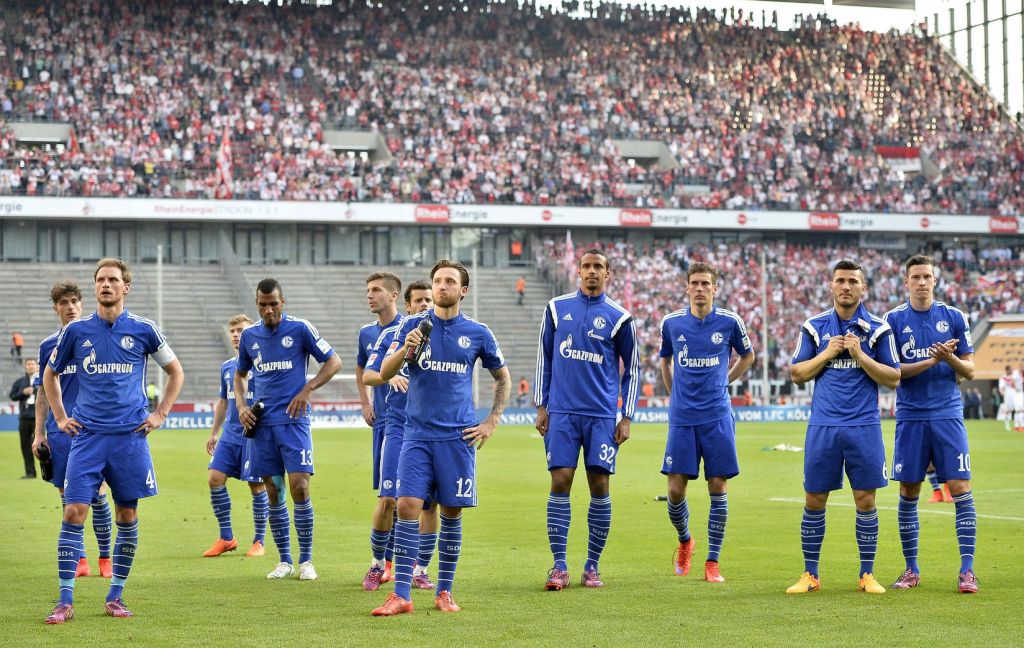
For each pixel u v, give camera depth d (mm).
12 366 49188
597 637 9062
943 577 12023
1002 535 15422
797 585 11203
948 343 11328
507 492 22156
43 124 56562
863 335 11422
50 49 58781
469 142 61594
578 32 68062
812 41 71875
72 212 53000
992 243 66688
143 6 61312
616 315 11773
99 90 58219
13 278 53188
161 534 16281
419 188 58969
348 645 8797
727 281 61406
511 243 61094
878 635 9094
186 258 56969
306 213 55938
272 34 62969
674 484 12375
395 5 65688
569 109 64500
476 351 10633
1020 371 49812
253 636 9172
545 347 11938
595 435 11633
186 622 9797
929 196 65500
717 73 68625
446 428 10469
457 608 10281
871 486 11250
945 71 73312
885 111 70062
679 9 70562
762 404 56125
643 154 65000
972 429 47438
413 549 10320
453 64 64938
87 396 10375
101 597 11180
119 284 10477
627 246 61781
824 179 64938
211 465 14258
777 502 20016
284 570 12414
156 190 54969
